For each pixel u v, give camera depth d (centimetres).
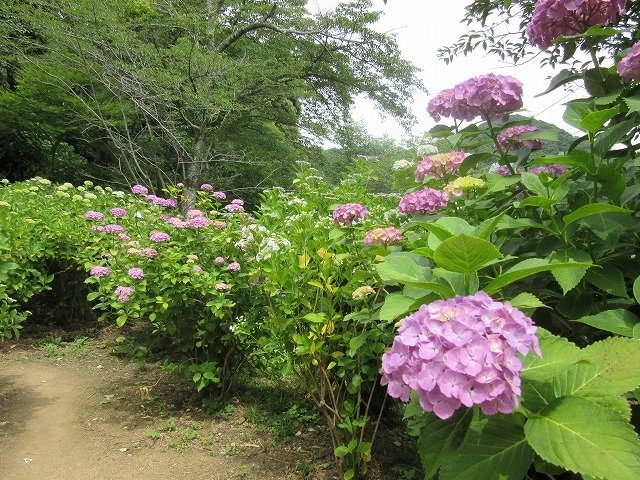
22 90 1130
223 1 1388
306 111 1552
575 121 194
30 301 552
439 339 120
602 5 210
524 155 233
